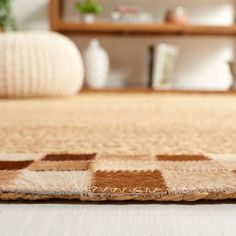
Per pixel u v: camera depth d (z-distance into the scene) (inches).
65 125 30.7
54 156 19.2
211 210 12.6
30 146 22.3
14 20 84.7
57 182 13.8
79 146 22.2
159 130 28.3
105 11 86.5
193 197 13.0
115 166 16.5
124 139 24.5
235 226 11.5
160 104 49.9
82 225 11.4
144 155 19.3
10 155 19.8
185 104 50.3
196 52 89.0
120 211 12.5
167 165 16.6
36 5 86.1
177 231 11.1
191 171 15.4
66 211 12.5
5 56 53.5
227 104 50.7
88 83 80.4
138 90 75.2
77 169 15.9
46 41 56.1
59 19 79.3
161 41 88.0
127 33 82.9
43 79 55.6
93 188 13.2
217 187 13.2
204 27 75.0
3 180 14.1
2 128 29.1
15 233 10.9
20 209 12.6
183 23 77.2
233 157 19.3
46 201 13.2
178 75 89.9
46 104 48.8
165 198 13.0
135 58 88.7
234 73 78.8
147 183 13.7
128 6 84.1
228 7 87.9
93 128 29.2
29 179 14.2
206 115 37.9
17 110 41.6
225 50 89.0
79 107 45.3
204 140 24.3
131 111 41.3
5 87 54.5
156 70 81.2
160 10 87.0
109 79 89.7
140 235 10.8
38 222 11.7
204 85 90.4
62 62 57.1
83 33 83.7
